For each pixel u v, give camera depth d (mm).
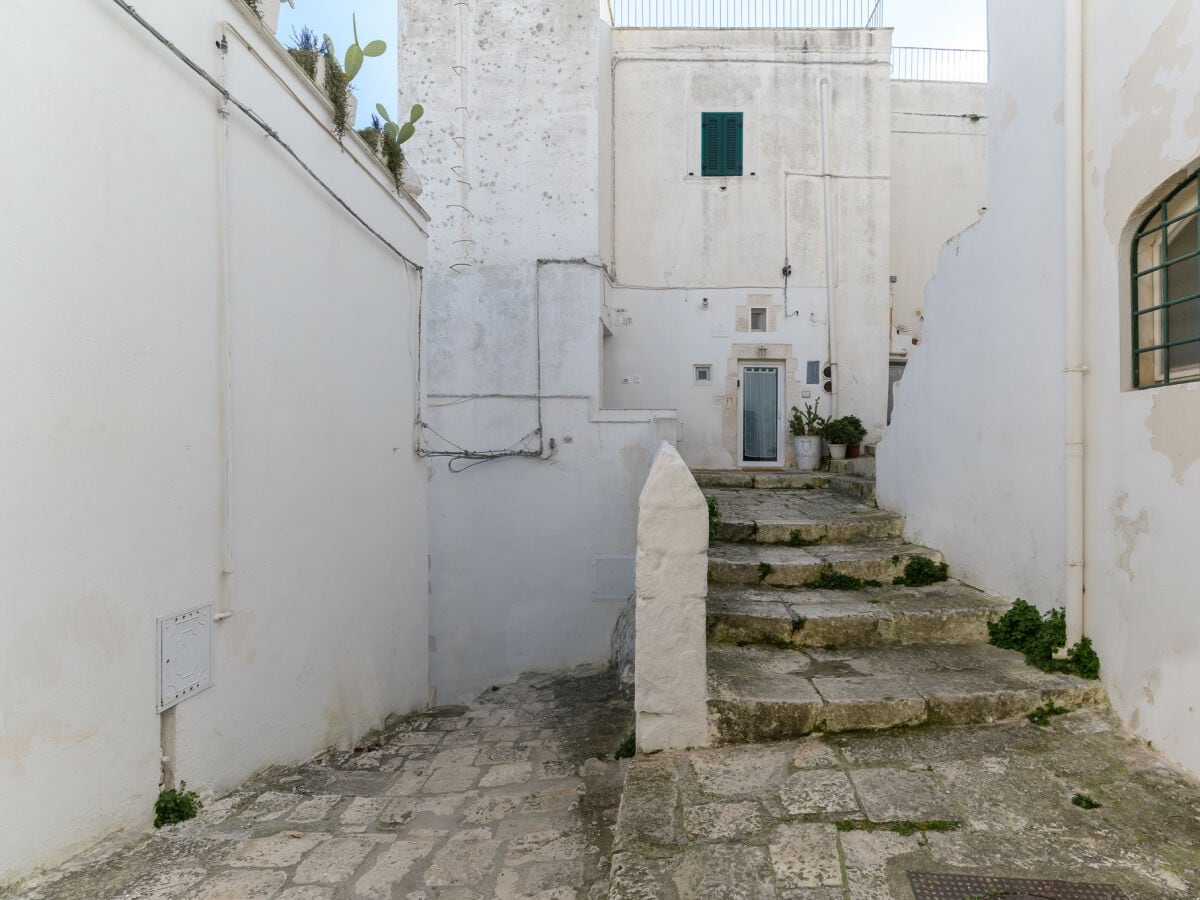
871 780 2889
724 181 10711
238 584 3410
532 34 9102
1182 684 2910
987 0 4594
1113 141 3365
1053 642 3748
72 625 2408
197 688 3082
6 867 2174
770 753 3174
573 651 8664
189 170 3025
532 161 9055
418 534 6285
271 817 3072
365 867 2611
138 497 2721
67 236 2381
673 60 10688
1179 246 3104
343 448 4660
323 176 4367
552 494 8734
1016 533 4273
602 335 9766
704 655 3264
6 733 2166
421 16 9125
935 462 5410
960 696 3398
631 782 2951
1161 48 3037
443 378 8820
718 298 10742
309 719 4148
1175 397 2941
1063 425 3742
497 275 8922
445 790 3582
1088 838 2465
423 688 6430
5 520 2154
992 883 2242
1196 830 2494
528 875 2572
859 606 4465
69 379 2393
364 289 5031
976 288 4723
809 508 6953
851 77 10695
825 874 2307
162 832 2795
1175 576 2945
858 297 10750
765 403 10883
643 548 3234
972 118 11609
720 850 2453
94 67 2486
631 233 10750
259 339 3605
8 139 2158
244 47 3465
